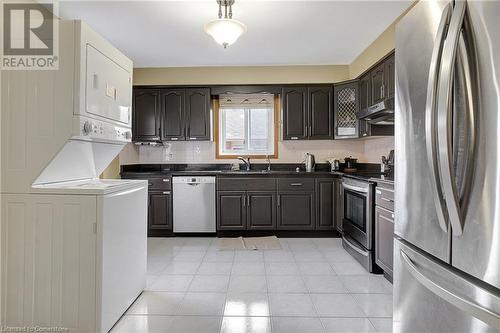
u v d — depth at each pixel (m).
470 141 0.91
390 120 3.23
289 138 4.32
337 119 4.23
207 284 2.49
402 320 1.38
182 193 4.05
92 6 2.64
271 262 3.04
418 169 1.22
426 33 1.15
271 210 4.03
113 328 1.82
